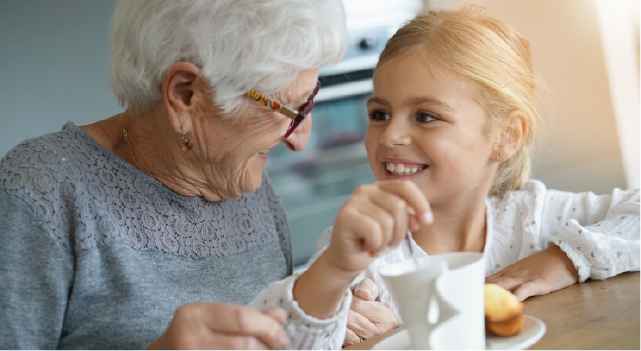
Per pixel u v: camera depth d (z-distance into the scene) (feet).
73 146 3.06
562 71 8.64
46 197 2.82
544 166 8.61
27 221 2.76
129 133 3.26
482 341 2.04
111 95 6.63
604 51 8.67
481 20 3.87
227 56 2.68
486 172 3.83
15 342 2.63
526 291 2.94
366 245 1.99
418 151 3.53
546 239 4.01
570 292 2.96
